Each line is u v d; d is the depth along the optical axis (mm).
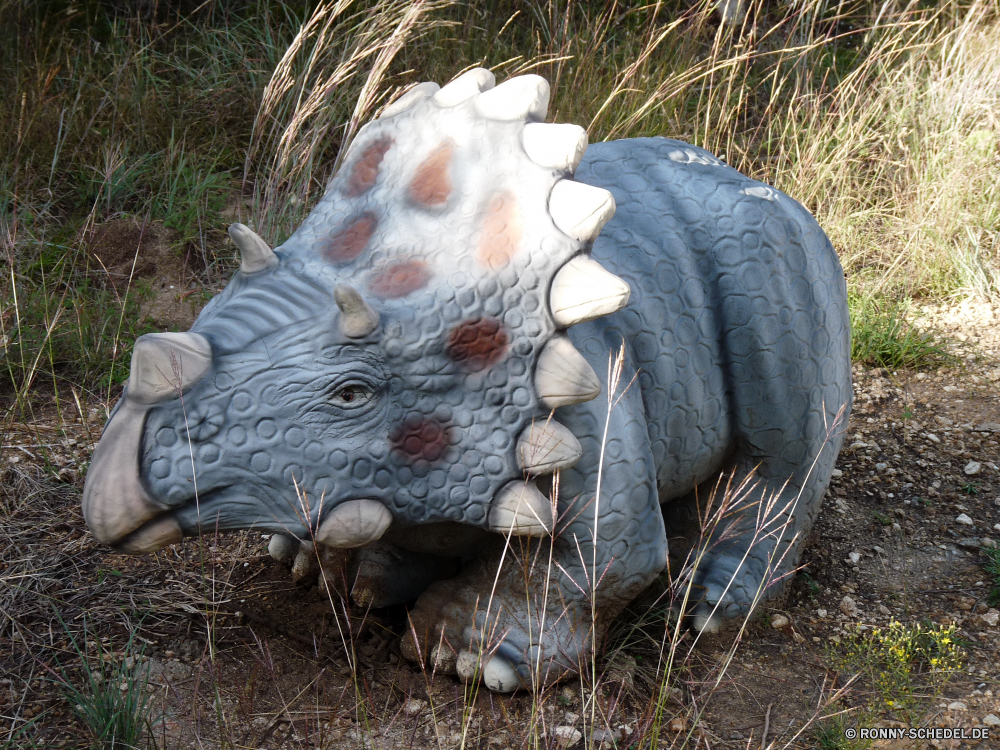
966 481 4273
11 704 2645
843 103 6273
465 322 2357
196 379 2205
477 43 6309
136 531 2252
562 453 2396
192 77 5965
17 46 5914
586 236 2381
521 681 2697
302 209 5000
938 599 3545
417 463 2373
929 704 2967
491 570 2748
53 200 5164
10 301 4418
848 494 4172
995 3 7188
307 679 2826
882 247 5957
